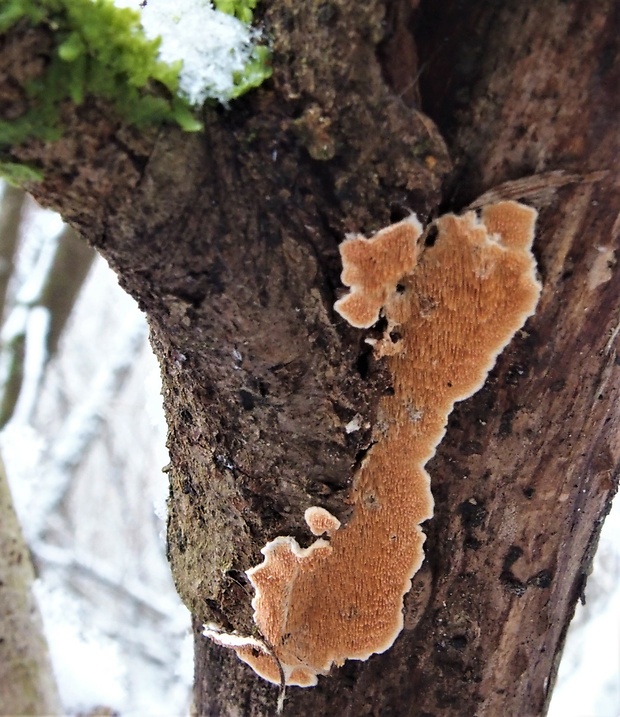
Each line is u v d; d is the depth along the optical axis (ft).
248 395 0.48
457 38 0.40
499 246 0.44
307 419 0.48
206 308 0.45
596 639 1.70
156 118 0.39
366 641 0.56
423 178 0.42
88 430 1.75
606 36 0.39
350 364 0.47
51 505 1.74
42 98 0.37
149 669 2.24
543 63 0.40
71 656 1.45
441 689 0.59
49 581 1.97
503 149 0.42
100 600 2.58
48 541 2.87
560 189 0.42
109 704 1.44
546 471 0.50
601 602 1.86
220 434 0.51
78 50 0.37
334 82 0.41
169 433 0.61
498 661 0.58
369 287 0.45
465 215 0.44
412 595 0.55
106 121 0.39
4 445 1.64
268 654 0.58
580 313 0.45
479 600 0.55
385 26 0.40
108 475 3.32
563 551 0.55
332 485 0.50
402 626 0.56
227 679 0.62
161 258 0.43
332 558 0.53
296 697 0.59
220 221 0.42
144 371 3.16
